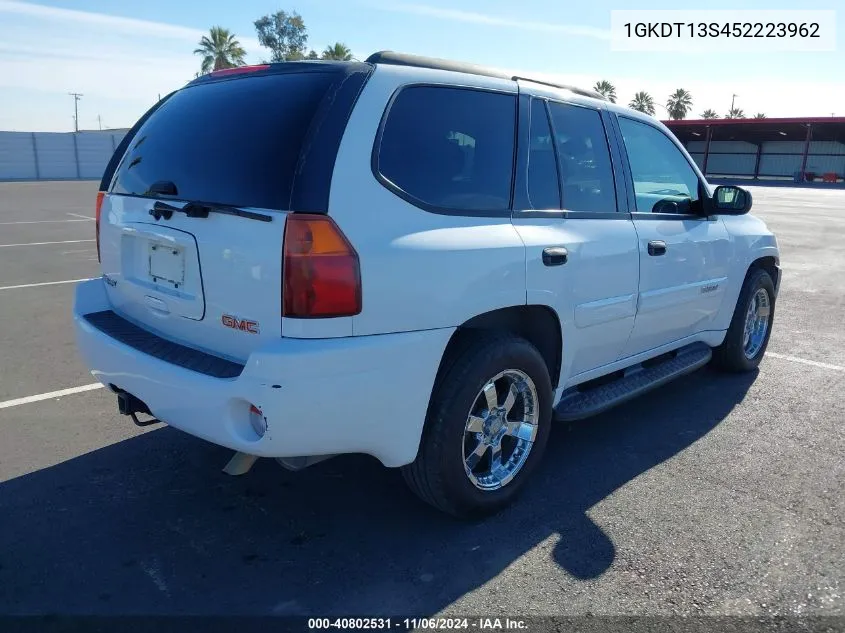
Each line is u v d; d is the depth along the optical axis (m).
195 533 3.17
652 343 4.39
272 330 2.61
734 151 58.00
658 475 3.80
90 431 4.26
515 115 3.38
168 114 3.38
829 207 24.80
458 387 2.98
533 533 3.20
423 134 2.95
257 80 3.07
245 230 2.65
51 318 6.90
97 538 3.12
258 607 2.67
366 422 2.71
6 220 16.50
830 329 7.12
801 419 4.63
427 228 2.85
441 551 3.05
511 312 3.25
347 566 2.93
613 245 3.75
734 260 4.97
